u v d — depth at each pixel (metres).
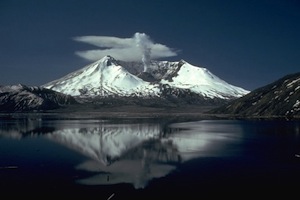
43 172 58.78
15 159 71.00
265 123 172.75
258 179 53.16
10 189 48.22
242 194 45.75
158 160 69.75
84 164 66.00
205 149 83.94
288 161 67.25
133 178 54.56
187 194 46.00
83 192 47.12
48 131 132.75
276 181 51.91
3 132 127.44
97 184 51.06
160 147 88.25
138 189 48.44
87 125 167.88
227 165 63.69
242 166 62.69
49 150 83.38
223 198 44.25
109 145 92.44
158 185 50.41
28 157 73.44
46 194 46.06
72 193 46.62
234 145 90.56
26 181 52.62
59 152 80.31
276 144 92.12
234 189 47.94
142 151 81.75
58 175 56.62
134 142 98.62
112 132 129.62
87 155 76.38
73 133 125.31
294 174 56.28
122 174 57.28
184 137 111.31
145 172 58.78
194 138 108.31
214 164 64.81
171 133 125.00
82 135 118.31
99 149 85.38
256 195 45.28
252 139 104.31
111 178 54.59
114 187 49.50
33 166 63.84
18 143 96.00
